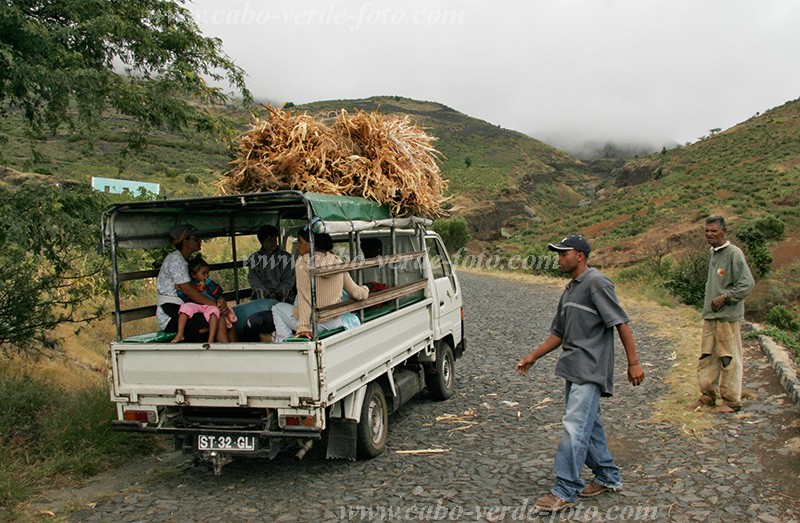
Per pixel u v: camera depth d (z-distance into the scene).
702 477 5.25
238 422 5.41
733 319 6.82
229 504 5.06
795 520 4.42
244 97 7.91
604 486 4.99
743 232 28.22
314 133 6.35
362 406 5.88
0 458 5.38
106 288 7.92
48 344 8.49
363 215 6.05
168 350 5.39
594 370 4.74
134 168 39.53
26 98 6.82
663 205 58.44
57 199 6.11
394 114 7.44
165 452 6.47
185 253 6.09
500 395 8.43
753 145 74.75
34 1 6.48
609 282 4.76
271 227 7.23
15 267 6.58
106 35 6.59
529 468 5.64
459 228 40.28
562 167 168.00
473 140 174.75
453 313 8.74
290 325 5.70
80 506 5.01
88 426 6.17
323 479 5.57
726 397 6.91
